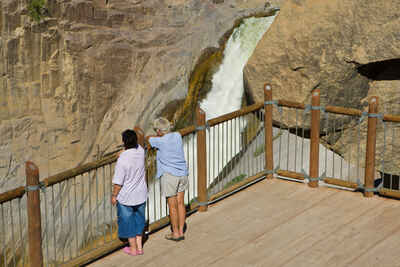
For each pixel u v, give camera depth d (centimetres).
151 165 1314
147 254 592
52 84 1370
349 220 659
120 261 579
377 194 744
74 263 555
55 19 1348
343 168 1235
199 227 661
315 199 740
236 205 732
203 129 694
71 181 1349
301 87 1255
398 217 661
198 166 704
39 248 534
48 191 1330
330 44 1205
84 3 1411
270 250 585
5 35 1261
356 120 1237
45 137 1366
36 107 1348
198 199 711
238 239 619
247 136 1302
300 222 660
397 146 1204
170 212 611
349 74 1215
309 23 1239
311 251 577
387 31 1119
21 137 1325
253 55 1355
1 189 1298
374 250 573
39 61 1337
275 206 721
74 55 1401
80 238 1181
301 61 1241
